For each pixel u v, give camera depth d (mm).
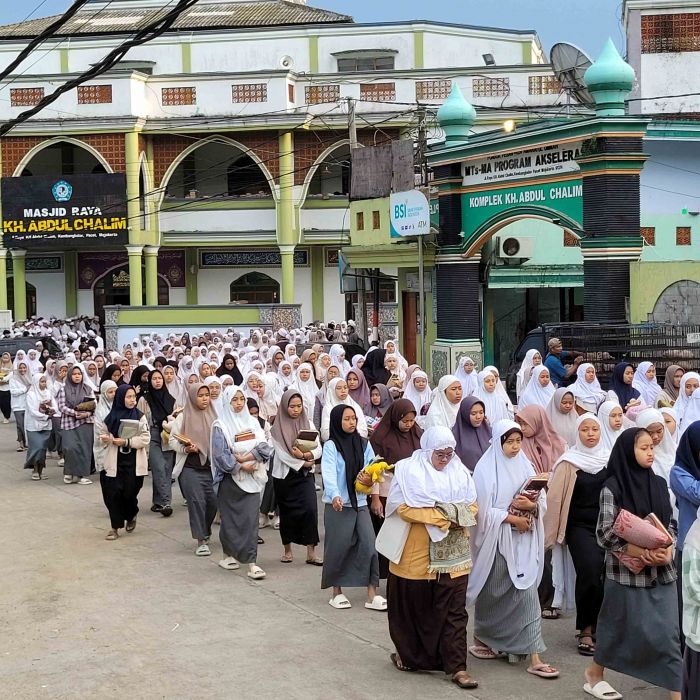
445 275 23562
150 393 14117
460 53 43375
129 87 40656
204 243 43656
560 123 19828
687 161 26641
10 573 11008
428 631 7648
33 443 17172
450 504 7516
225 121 40875
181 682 7648
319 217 43000
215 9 48125
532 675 7684
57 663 8133
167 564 11336
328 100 40781
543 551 7902
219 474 10734
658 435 8281
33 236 41156
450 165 22938
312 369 16938
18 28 47938
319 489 15484
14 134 41156
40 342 32281
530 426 9070
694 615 5660
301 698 7297
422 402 15195
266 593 10133
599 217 19234
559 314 27953
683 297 19672
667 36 33531
